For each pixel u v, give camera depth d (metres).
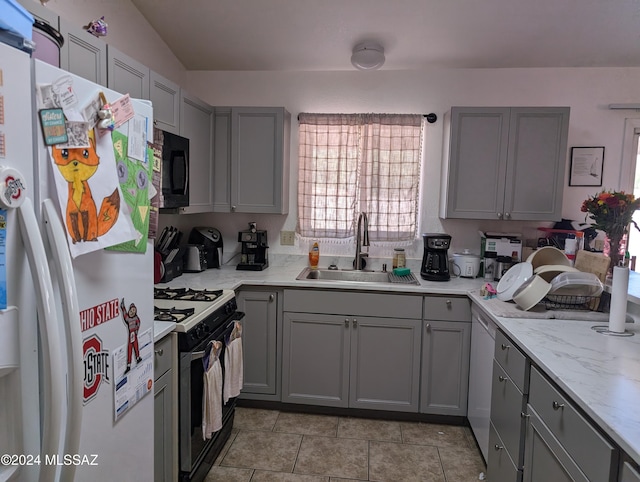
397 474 2.09
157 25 2.59
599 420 1.01
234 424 2.53
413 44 2.65
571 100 2.86
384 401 2.59
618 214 1.89
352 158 2.98
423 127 2.99
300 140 3.02
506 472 1.70
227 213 3.20
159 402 1.58
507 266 2.67
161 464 1.61
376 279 2.96
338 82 3.04
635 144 2.83
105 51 1.69
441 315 2.49
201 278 2.66
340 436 2.42
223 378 2.02
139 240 1.15
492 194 2.67
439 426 2.56
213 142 2.88
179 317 1.74
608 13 2.29
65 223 0.82
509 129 2.62
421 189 3.03
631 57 2.69
